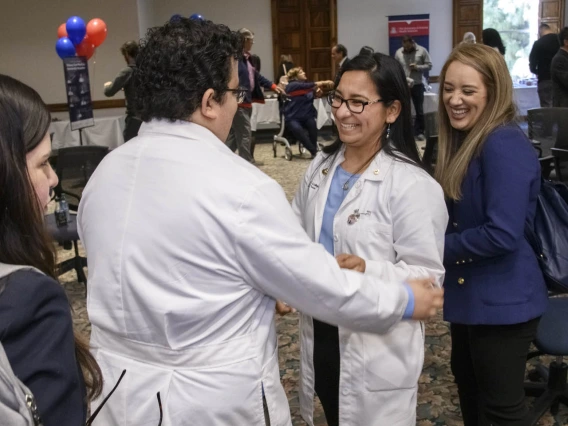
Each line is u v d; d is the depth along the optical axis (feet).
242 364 3.49
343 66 4.74
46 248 2.63
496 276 5.19
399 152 4.77
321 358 5.08
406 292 3.78
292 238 3.35
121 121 25.68
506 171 4.89
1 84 2.54
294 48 33.91
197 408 3.43
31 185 2.53
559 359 7.25
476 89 5.13
